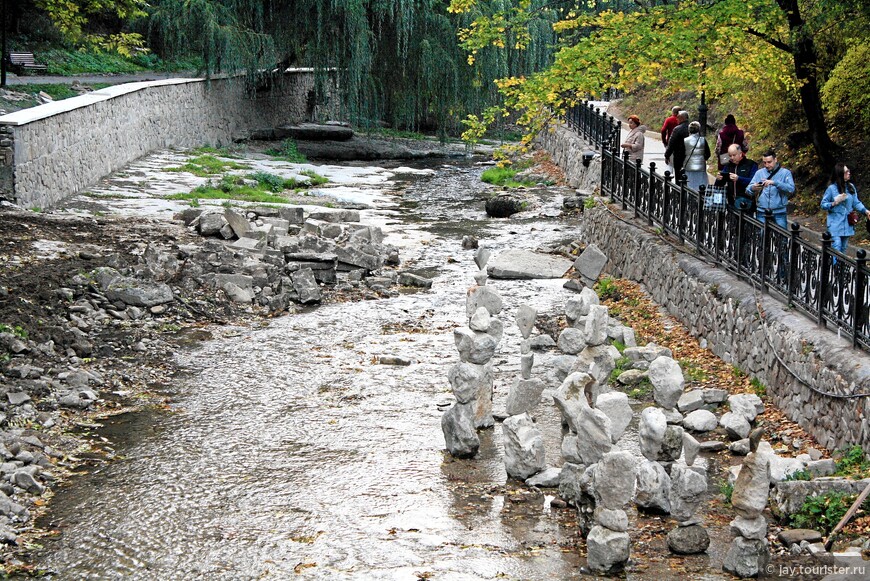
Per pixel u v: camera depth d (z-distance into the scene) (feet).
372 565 23.34
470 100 126.00
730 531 25.00
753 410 32.81
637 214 57.36
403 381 38.73
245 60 115.03
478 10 120.16
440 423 33.94
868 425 26.84
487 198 90.53
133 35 84.28
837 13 53.83
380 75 127.85
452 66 122.42
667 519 25.96
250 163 102.27
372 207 84.07
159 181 82.07
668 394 26.40
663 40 50.67
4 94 100.78
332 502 27.20
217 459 30.42
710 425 32.60
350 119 123.44
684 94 109.40
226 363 40.86
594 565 22.77
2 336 38.29
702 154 54.75
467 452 30.63
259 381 38.52
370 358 41.93
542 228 74.08
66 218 59.82
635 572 22.75
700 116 55.36
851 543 23.09
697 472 25.21
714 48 53.21
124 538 24.90
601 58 52.06
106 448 31.22
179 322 46.44
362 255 57.41
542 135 123.24
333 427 33.40
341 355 42.39
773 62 56.29
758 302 36.68
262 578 22.75
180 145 106.52
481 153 132.46
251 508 26.78
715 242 43.91
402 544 24.49
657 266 49.24
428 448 31.53
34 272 46.57
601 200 63.46
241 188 81.82
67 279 46.21
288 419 34.22
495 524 25.73
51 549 24.25
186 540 24.80
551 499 27.43
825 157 60.85
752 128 79.00
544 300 53.01
